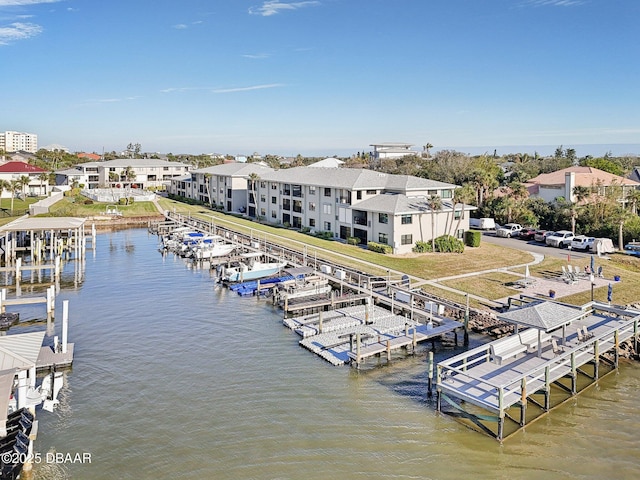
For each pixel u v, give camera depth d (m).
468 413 25.77
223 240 73.31
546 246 65.81
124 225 99.50
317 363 33.19
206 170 120.50
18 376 23.58
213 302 47.03
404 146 199.12
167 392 29.03
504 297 43.41
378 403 27.88
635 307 40.28
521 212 79.38
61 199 115.56
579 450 23.58
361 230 68.81
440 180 117.12
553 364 29.42
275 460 22.67
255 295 49.50
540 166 141.25
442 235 65.12
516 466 22.38
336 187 71.69
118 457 22.83
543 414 26.75
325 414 26.67
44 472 21.73
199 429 25.16
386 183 73.25
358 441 24.19
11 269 52.75
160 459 22.70
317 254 61.53
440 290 45.56
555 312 29.55
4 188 110.50
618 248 63.28
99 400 28.02
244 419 26.11
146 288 52.12
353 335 35.84
